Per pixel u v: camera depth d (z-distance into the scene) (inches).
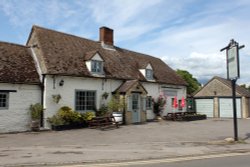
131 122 954.7
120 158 390.3
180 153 441.1
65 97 808.9
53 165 345.1
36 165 342.0
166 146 507.2
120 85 983.0
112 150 456.8
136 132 711.1
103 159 382.0
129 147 490.3
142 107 1013.8
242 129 824.3
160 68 1298.0
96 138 600.4
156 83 1155.3
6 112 695.1
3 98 694.5
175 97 1262.3
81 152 432.5
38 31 876.0
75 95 837.8
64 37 953.5
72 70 829.2
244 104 1400.1
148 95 1111.0
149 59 1301.7
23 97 729.6
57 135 645.3
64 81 809.5
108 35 1114.7
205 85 1528.1
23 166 335.6
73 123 784.9
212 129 808.3
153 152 444.1
